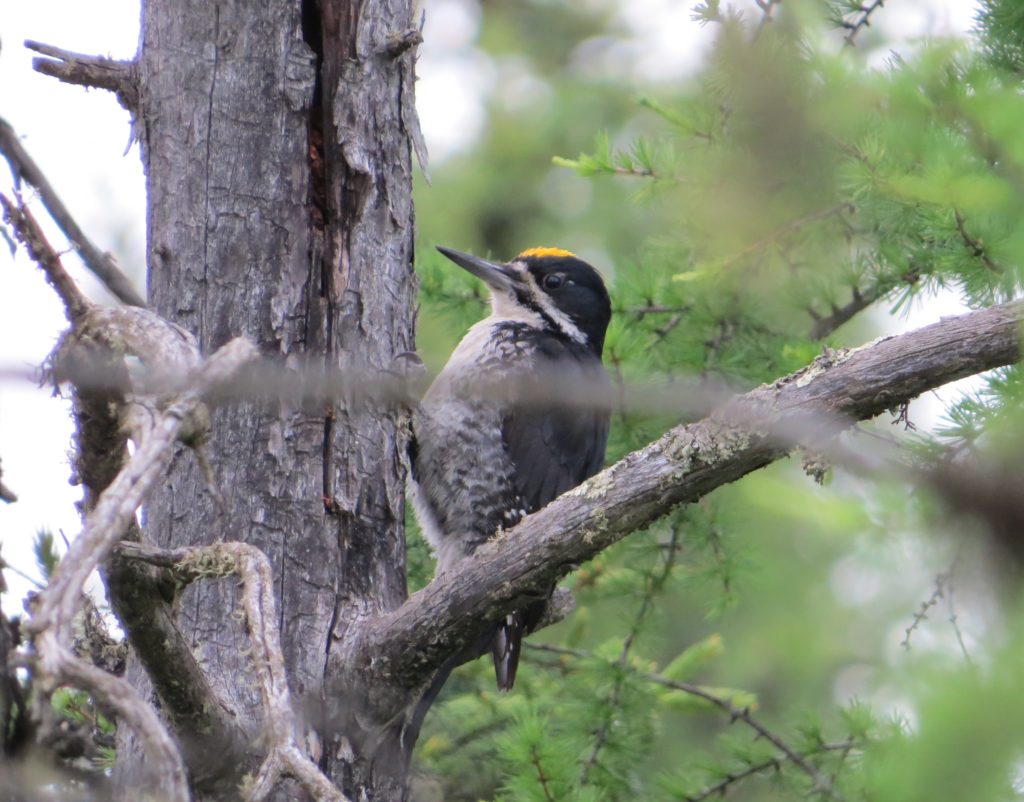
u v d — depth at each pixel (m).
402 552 8.22
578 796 9.94
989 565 7.61
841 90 9.29
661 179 10.91
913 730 8.68
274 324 7.95
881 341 6.74
